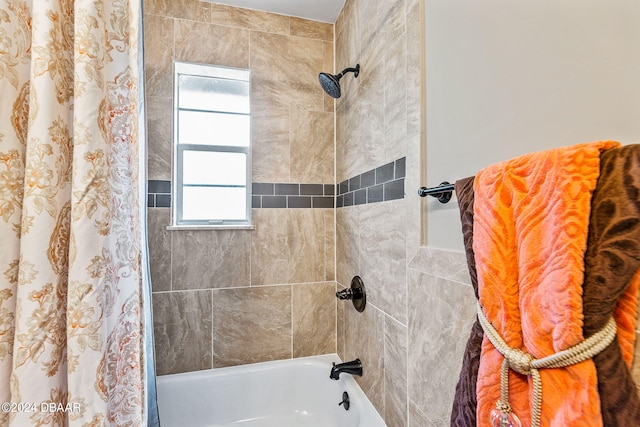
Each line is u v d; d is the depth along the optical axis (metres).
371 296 1.28
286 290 1.71
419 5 0.91
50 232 0.59
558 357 0.33
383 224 1.17
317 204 1.77
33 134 0.57
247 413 1.59
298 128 1.75
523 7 0.57
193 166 1.66
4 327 0.56
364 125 1.36
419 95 0.91
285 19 1.73
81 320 0.60
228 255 1.62
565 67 0.49
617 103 0.42
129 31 0.73
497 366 0.41
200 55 1.58
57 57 0.60
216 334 1.60
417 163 0.91
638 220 0.31
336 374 1.40
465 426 0.48
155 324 1.51
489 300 0.43
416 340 0.92
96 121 0.63
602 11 0.44
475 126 0.70
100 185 0.64
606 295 0.32
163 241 1.52
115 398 0.68
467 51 0.72
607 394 0.31
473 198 0.52
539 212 0.38
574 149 0.36
